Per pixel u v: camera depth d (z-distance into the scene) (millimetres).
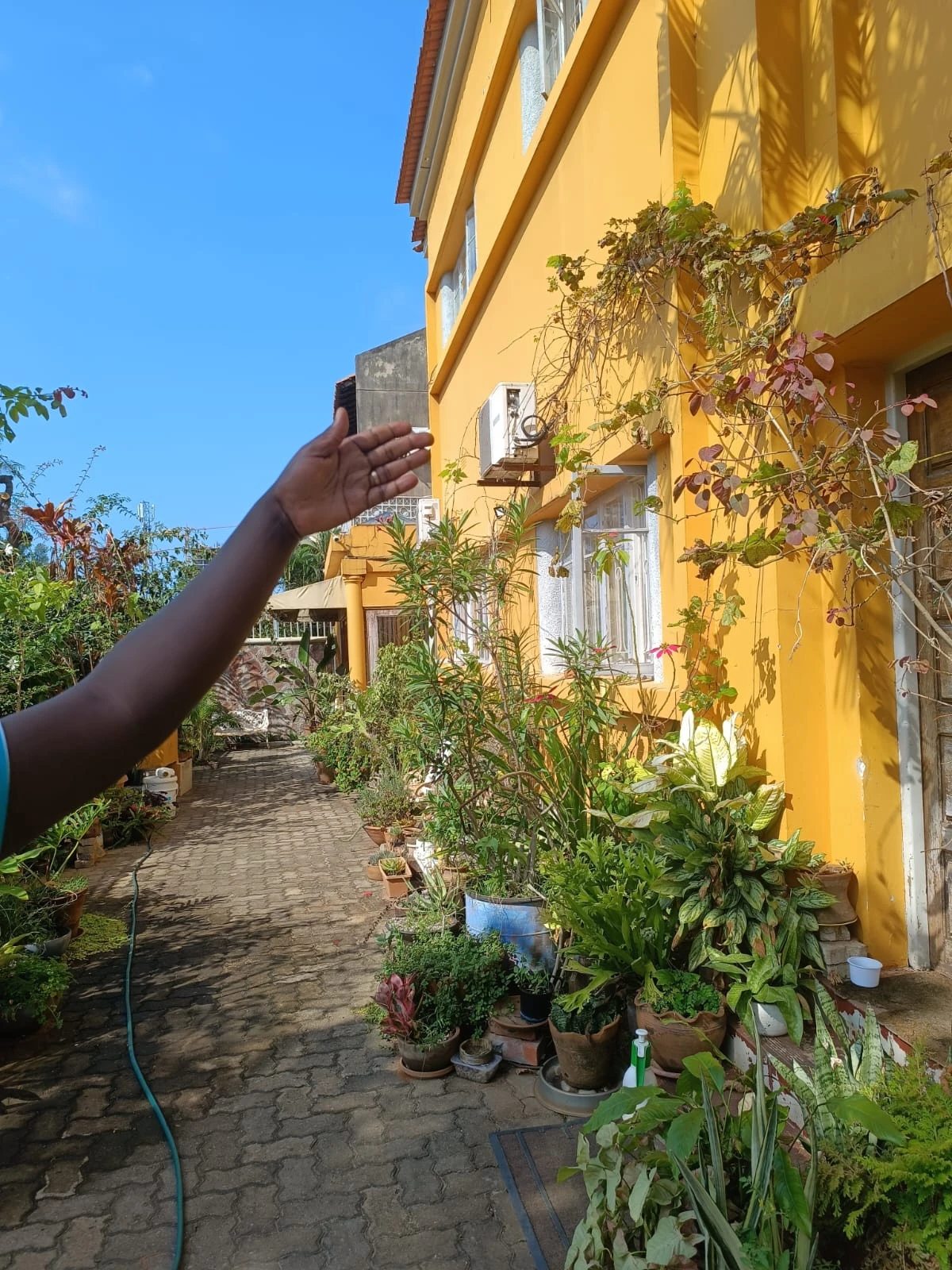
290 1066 4012
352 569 14242
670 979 3471
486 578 4727
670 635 4582
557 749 4641
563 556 6641
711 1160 2307
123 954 5574
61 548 8875
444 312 10906
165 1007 4703
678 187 3971
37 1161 3318
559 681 6086
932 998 3164
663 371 4367
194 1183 3164
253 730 18078
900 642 3461
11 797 753
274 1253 2791
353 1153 3311
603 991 3736
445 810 4996
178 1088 3842
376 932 5812
